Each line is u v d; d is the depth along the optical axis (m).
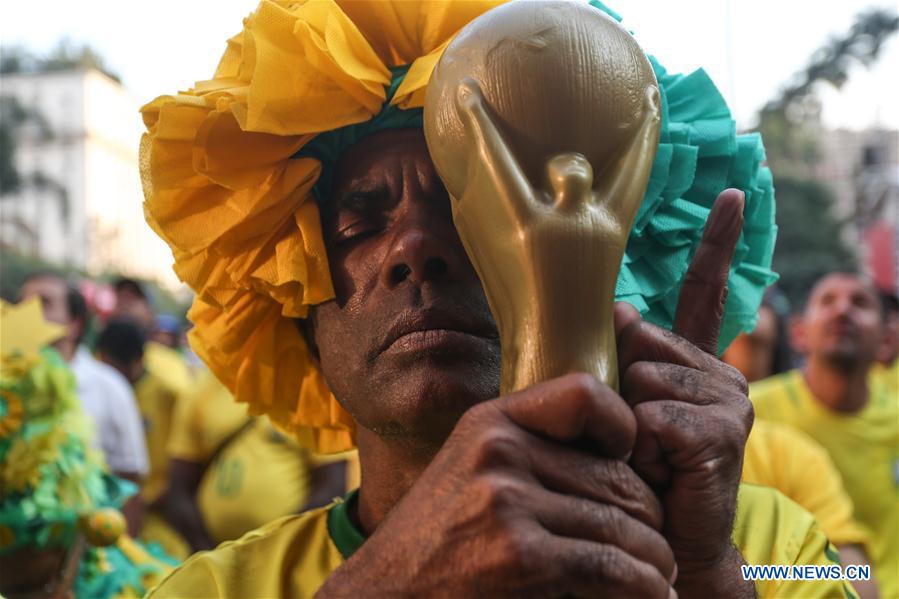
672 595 0.56
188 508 2.95
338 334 0.89
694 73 0.95
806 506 1.82
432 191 0.86
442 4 0.86
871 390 2.65
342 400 0.91
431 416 0.81
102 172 35.31
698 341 0.66
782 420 2.60
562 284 0.54
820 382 2.59
